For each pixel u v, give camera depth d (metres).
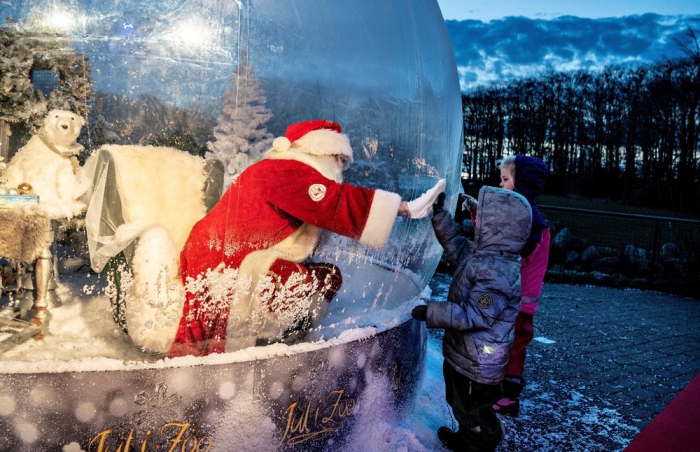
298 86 2.64
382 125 2.87
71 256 2.46
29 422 2.16
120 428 2.24
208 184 2.54
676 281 8.61
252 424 2.45
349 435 2.82
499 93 33.53
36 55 2.30
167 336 2.43
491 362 2.82
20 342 2.33
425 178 3.09
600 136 29.20
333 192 2.55
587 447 3.30
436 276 8.40
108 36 2.34
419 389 3.58
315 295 2.65
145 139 2.44
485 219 2.89
